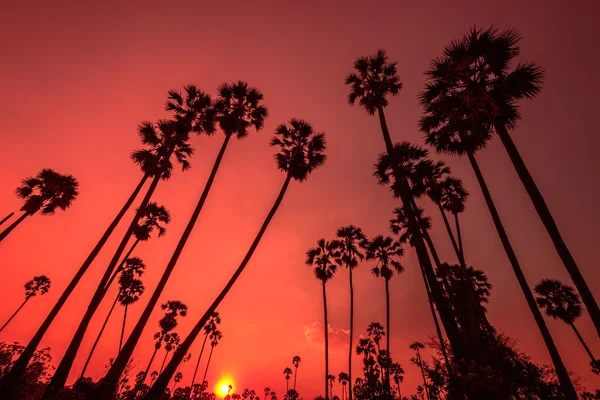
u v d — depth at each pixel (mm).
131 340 10164
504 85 10039
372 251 28484
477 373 7945
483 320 13484
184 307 37062
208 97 18672
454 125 13195
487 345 10648
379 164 18781
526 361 9500
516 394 8156
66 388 9492
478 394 7770
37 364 15016
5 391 10977
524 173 8250
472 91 10508
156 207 27094
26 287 37750
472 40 10266
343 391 53594
